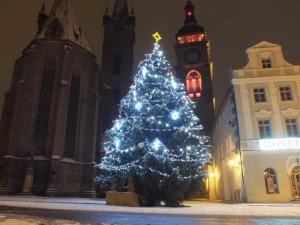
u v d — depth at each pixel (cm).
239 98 2625
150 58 1908
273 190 2336
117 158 1753
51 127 4203
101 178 1891
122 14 7725
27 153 4100
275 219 867
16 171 3922
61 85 4306
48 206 1399
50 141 4122
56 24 4891
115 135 1808
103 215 962
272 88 2602
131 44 7450
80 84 4712
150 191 1641
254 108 2578
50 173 3825
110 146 1816
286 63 2692
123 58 7281
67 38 4756
